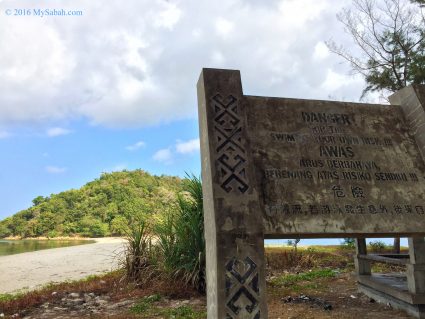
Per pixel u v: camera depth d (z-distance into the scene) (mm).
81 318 6090
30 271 12484
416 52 13984
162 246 7879
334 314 5902
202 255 7391
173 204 8609
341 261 11516
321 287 8000
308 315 5863
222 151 3932
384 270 9852
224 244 3625
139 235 8656
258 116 4469
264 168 4168
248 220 3744
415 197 4445
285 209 3994
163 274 7684
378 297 6645
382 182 4445
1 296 8258
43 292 8133
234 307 3518
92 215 48281
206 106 4074
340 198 4203
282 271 10320
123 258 9422
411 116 4992
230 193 3797
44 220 48688
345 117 4789
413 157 4734
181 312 6172
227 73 4285
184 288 7332
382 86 14516
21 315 6500
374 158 4586
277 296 7195
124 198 50688
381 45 14359
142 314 6188
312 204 4086
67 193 54594
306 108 4695
